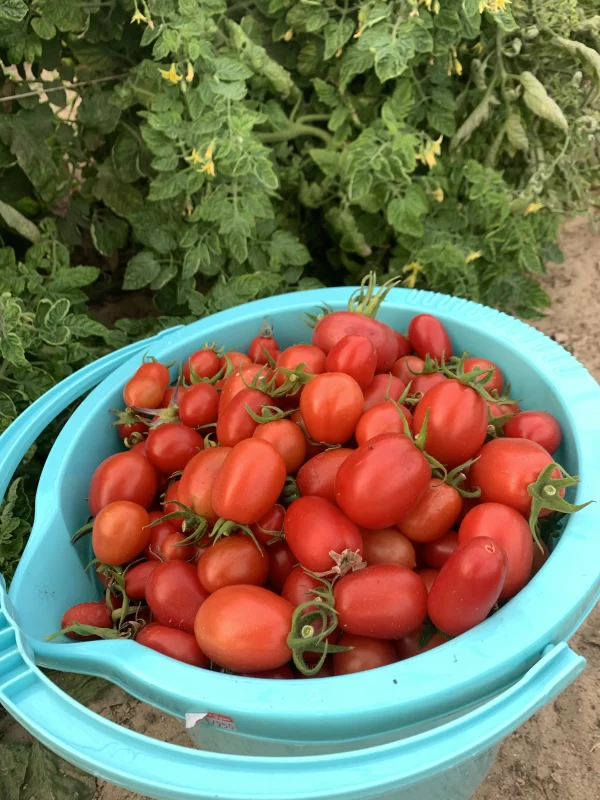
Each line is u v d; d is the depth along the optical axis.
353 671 0.35
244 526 0.37
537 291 0.83
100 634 0.37
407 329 0.57
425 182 0.73
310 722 0.30
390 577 0.33
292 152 0.81
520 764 0.51
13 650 0.32
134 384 0.49
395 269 0.79
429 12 0.67
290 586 0.36
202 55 0.62
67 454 0.47
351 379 0.40
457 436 0.38
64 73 0.70
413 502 0.35
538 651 0.32
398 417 0.39
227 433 0.42
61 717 0.29
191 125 0.64
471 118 0.73
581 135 0.75
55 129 0.70
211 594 0.36
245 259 0.71
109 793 0.51
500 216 0.74
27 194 0.74
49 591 0.42
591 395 0.45
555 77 0.75
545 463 0.37
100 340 0.76
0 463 0.44
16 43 0.62
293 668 0.37
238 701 0.30
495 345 0.52
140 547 0.42
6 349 0.58
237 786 0.26
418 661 0.31
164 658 0.33
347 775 0.26
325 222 0.83
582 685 0.56
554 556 0.35
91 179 0.75
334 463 0.39
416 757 0.27
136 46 0.70
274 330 0.58
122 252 0.93
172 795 0.27
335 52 0.69
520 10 0.71
